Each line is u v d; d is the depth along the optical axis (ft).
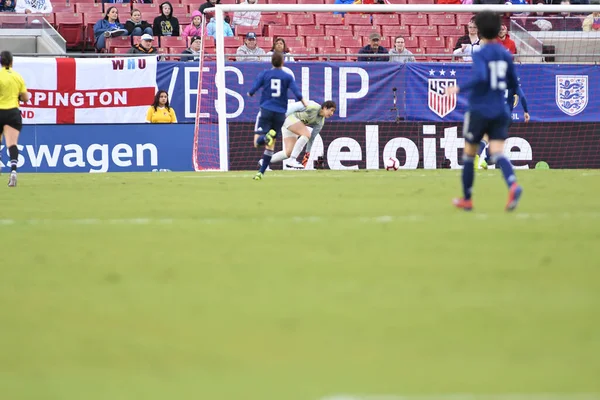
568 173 226.99
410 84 266.77
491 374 50.57
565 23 290.35
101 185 188.65
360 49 292.20
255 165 263.90
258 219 117.91
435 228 106.11
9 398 47.75
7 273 81.56
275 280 76.69
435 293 70.95
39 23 293.02
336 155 264.72
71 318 64.39
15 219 122.83
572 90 271.69
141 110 262.26
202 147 262.26
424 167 268.21
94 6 326.24
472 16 331.36
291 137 241.14
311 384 49.19
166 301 69.21
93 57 280.51
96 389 48.96
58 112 258.98
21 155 257.34
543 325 60.80
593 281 75.00
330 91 264.52
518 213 121.08
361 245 94.22
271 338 58.39
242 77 263.08
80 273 81.10
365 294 70.79
